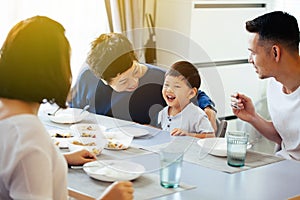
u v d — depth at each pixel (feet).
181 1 13.42
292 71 8.51
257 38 8.57
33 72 4.64
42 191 4.49
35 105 4.87
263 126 8.96
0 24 11.27
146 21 13.30
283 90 8.89
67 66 4.82
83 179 6.18
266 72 8.64
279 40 8.38
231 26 14.48
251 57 8.83
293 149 8.72
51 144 4.77
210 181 6.31
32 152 4.50
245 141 6.89
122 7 12.64
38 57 4.63
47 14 11.84
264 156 7.45
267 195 5.93
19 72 4.64
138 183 6.09
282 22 8.39
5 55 4.70
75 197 5.79
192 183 6.21
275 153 9.14
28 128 4.62
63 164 4.93
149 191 5.85
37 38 4.65
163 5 13.58
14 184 4.52
